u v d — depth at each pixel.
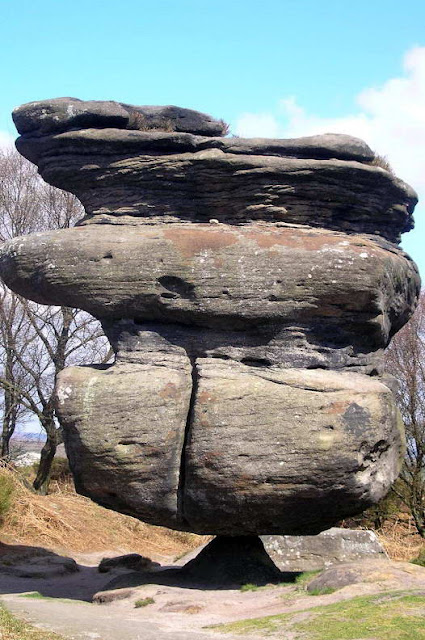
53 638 8.44
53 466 29.45
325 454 11.22
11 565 16.89
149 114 13.34
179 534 23.64
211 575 12.88
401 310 13.73
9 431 27.16
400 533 24.09
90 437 11.73
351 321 12.10
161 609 10.95
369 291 11.79
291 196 12.75
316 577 11.73
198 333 12.38
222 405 11.54
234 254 11.95
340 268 11.76
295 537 16.67
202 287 11.95
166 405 11.74
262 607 10.68
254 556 13.09
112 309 12.27
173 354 12.38
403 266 13.16
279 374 11.87
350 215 13.20
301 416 11.40
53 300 12.77
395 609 9.32
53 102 13.10
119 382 11.95
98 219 13.14
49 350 26.22
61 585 14.72
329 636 8.60
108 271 12.13
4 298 26.75
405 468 24.34
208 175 12.73
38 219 28.22
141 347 12.40
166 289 12.08
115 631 9.15
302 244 12.00
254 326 12.12
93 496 12.14
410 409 24.66
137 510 11.97
